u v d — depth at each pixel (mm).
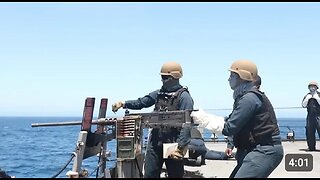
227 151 7754
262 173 5008
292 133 14000
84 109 5078
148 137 6125
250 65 5199
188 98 5898
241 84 5219
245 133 5117
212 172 7375
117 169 5445
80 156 4965
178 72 6012
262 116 5043
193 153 7270
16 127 132500
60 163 24406
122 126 5480
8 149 38375
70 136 67625
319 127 10805
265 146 5051
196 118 5457
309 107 10797
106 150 5895
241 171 5035
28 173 20203
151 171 6027
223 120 5262
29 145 44250
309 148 10867
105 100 6211
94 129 5695
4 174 5562
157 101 6059
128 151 5398
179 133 5762
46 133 79125
